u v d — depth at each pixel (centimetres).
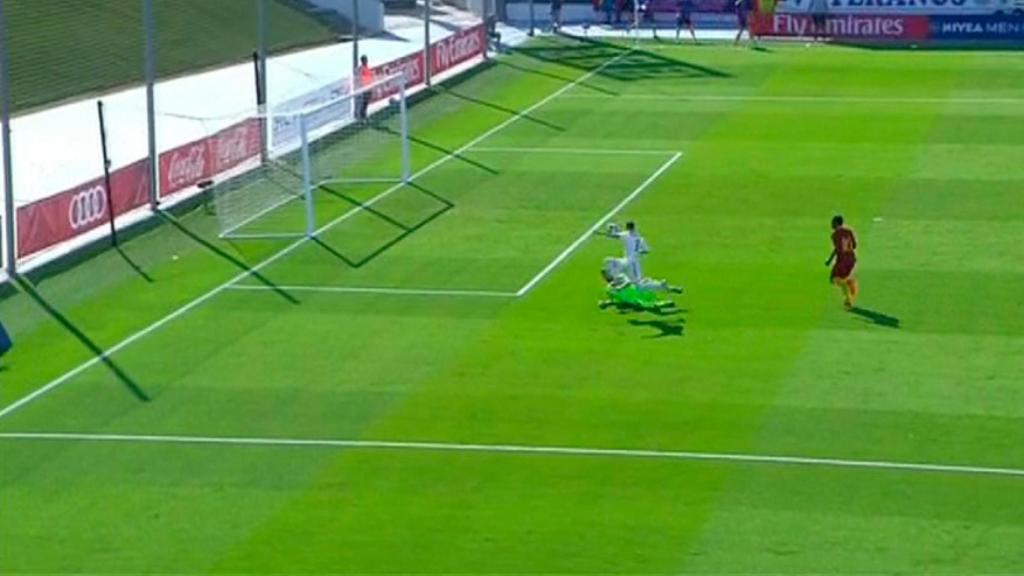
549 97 19150
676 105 18612
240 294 12144
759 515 8412
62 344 11206
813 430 9438
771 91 19362
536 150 16538
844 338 10900
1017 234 13275
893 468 8925
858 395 9925
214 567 8025
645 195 14750
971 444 9212
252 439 9506
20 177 15238
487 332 11169
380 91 18050
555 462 9094
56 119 17575
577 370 10419
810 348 10725
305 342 11069
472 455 9212
